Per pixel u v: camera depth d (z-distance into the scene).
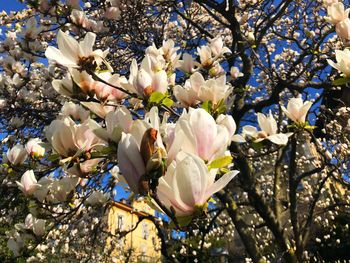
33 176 2.53
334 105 8.02
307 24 6.41
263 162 10.24
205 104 2.00
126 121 1.40
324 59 5.78
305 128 2.70
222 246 11.80
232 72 4.54
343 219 11.59
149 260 10.36
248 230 5.71
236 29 6.09
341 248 11.27
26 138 5.69
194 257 9.09
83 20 4.17
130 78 1.88
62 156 1.81
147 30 6.39
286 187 8.12
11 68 5.20
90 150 1.83
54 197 2.55
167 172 1.18
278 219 5.86
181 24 8.07
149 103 1.80
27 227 2.83
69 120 1.81
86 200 3.45
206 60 3.12
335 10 2.91
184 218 1.18
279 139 2.42
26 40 4.46
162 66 2.11
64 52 1.85
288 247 5.46
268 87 8.62
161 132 1.28
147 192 1.12
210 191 1.19
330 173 5.26
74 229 6.33
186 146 1.29
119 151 1.14
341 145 5.91
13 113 5.48
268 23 5.75
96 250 7.10
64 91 1.92
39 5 4.00
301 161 9.52
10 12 6.21
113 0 5.02
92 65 1.85
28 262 4.85
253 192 5.78
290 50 8.09
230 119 1.83
